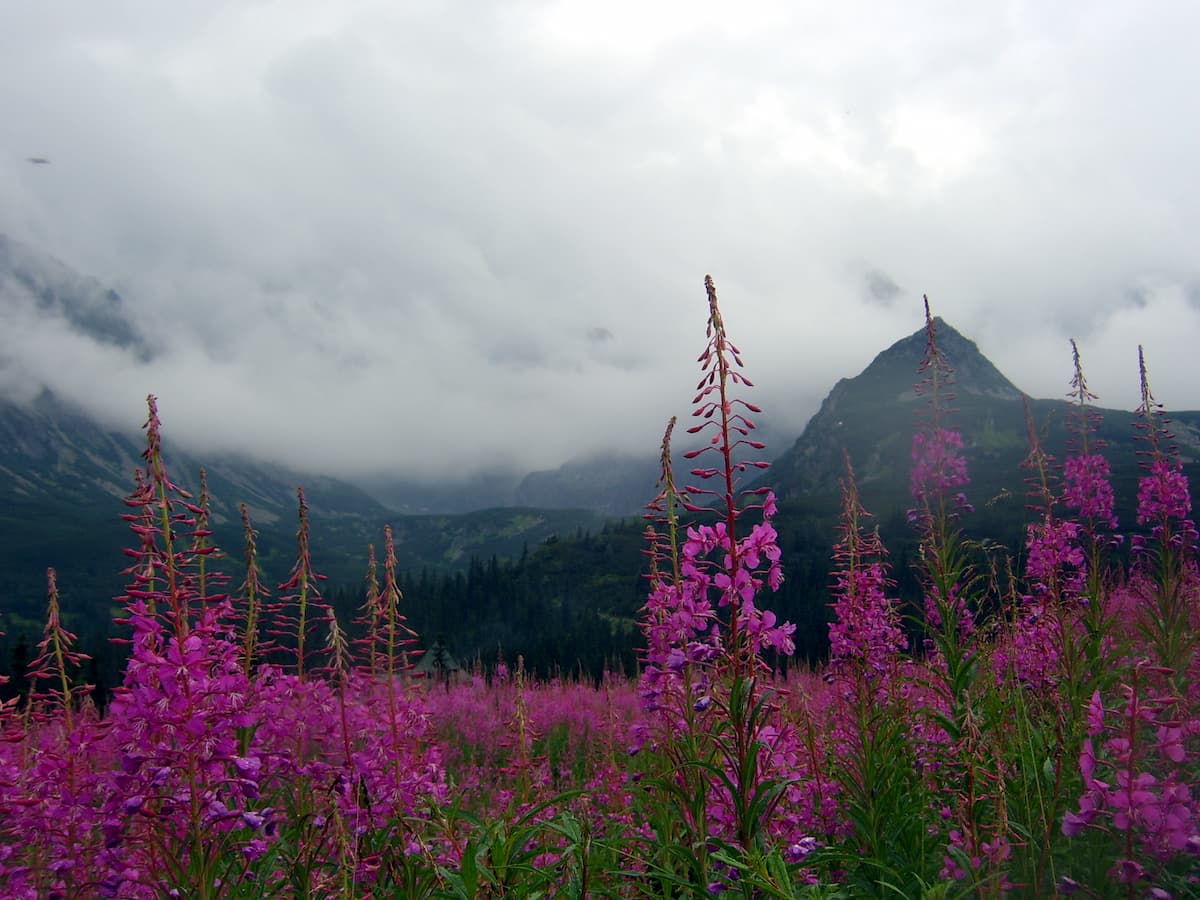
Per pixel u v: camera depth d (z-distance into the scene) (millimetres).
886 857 6051
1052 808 5098
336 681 6492
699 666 6336
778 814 5652
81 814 5613
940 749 7059
